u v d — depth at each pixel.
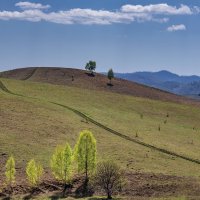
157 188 61.59
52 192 59.88
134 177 65.12
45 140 81.75
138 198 56.22
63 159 60.97
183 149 89.88
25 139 80.31
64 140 83.75
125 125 105.69
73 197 57.66
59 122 96.38
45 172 66.19
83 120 103.38
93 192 60.50
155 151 84.56
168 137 100.56
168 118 124.81
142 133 99.69
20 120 92.75
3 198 55.97
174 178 66.69
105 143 84.38
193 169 75.06
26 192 59.06
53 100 122.31
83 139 63.94
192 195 59.28
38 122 93.44
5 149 73.25
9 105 104.12
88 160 63.69
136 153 80.19
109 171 58.72
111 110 122.31
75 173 66.44
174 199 56.06
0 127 85.19
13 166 60.34
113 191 60.06
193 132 111.12
